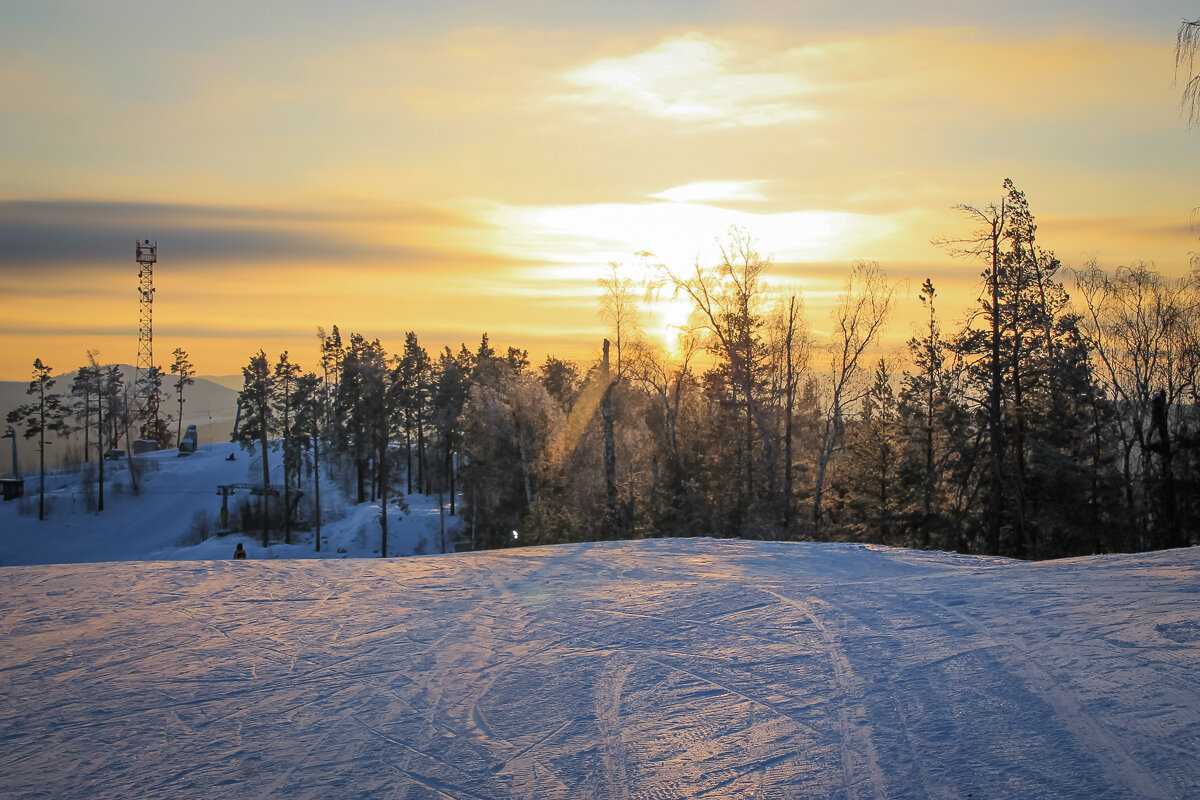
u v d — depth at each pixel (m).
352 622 9.88
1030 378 31.03
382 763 5.80
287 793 5.35
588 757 5.77
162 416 143.62
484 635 9.16
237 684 7.61
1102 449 37.78
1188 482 32.41
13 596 11.52
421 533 71.50
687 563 13.82
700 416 49.47
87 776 5.66
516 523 45.06
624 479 41.88
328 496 91.50
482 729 6.39
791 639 8.41
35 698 7.28
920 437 36.94
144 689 7.49
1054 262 31.16
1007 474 31.44
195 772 5.70
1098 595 9.12
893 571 12.40
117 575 13.15
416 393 95.88
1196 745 5.06
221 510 79.25
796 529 36.38
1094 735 5.38
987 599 9.54
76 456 116.81
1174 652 6.76
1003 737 5.52
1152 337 41.66
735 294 36.91
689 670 7.59
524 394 48.56
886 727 5.91
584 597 11.05
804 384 42.22
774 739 5.86
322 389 90.94
